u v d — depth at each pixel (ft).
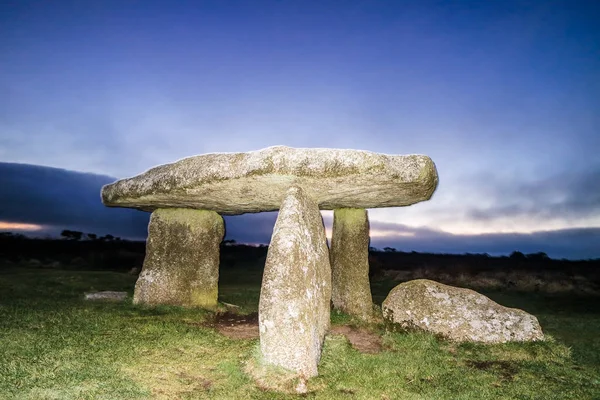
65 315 22.97
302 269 17.70
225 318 26.61
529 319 22.53
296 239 17.87
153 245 28.58
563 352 21.03
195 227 28.43
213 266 28.81
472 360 20.03
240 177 18.52
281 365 16.67
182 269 27.96
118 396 14.69
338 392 15.81
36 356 17.01
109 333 20.40
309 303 17.61
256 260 80.89
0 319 21.80
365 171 17.43
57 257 71.82
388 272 62.23
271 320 16.98
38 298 29.17
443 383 17.13
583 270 65.98
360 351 20.40
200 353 18.97
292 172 17.62
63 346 18.25
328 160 17.54
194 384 16.22
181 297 27.61
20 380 15.06
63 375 15.70
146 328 21.39
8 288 33.45
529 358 20.30
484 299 23.71
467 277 57.82
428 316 23.30
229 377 16.62
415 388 16.53
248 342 20.33
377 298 41.04
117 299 29.40
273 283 17.28
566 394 16.46
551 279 55.42
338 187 19.31
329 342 19.88
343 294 27.81
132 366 17.16
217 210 28.40
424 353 20.24
